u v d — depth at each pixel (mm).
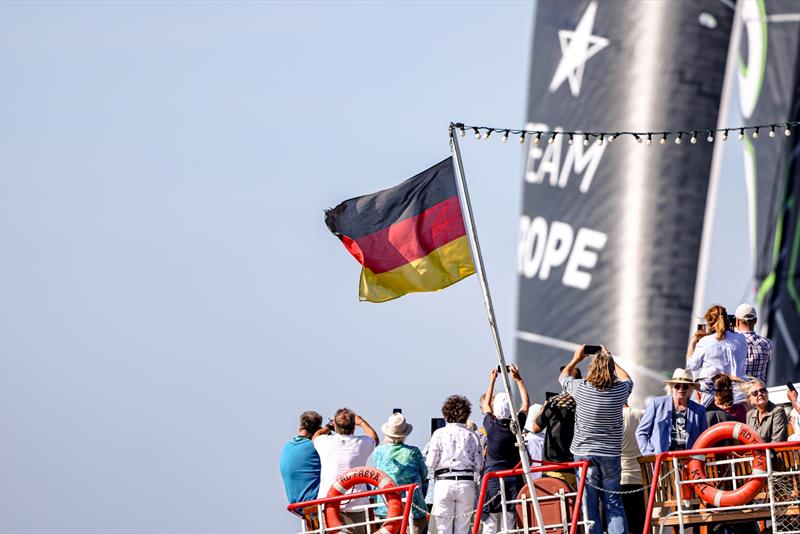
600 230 123938
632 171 122562
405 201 60906
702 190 120438
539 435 61594
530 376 126688
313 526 60156
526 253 128000
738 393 61438
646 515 55000
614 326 121688
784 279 118375
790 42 119812
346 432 61625
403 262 60719
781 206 119250
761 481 55000
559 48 127875
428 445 59719
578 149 125625
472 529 56812
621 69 123688
